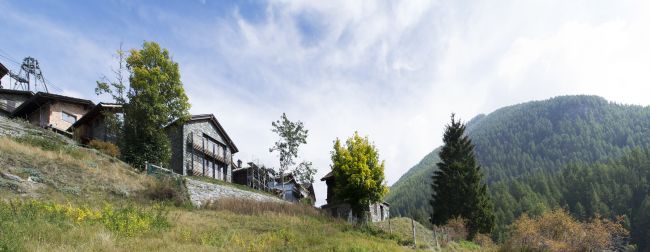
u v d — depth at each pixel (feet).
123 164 101.60
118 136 119.65
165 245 44.27
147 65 123.75
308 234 67.36
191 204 91.66
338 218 108.27
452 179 156.97
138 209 61.31
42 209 51.60
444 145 171.94
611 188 350.23
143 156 111.96
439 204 157.69
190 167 138.62
